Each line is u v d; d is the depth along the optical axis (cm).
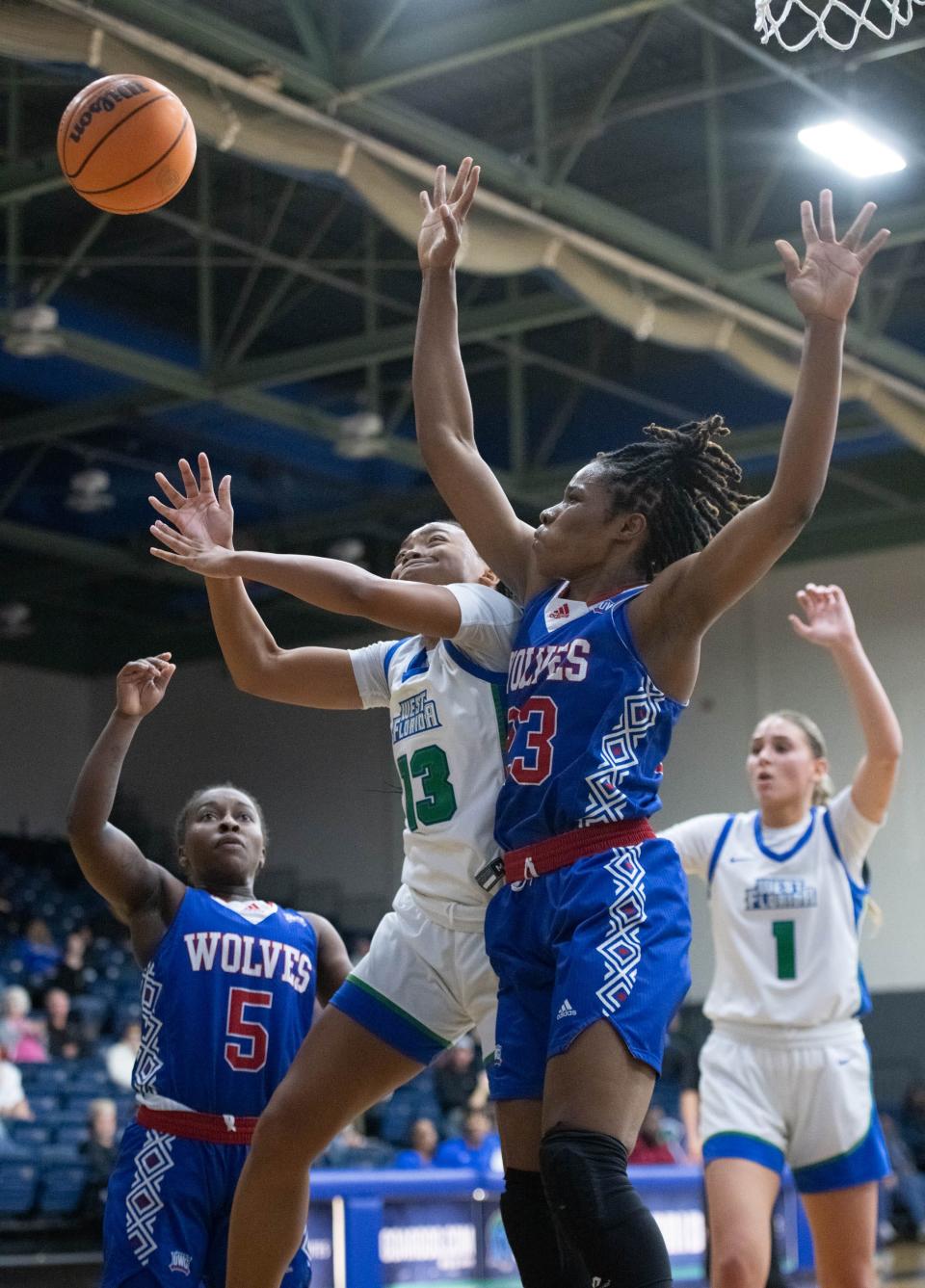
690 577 280
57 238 1485
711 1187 455
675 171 1380
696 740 1967
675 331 1253
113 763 390
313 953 412
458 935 310
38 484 1867
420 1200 707
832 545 1914
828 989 463
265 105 948
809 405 274
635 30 1149
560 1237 278
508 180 1100
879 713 457
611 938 270
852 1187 461
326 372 1412
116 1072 1366
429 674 319
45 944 1784
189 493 312
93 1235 1180
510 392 1753
